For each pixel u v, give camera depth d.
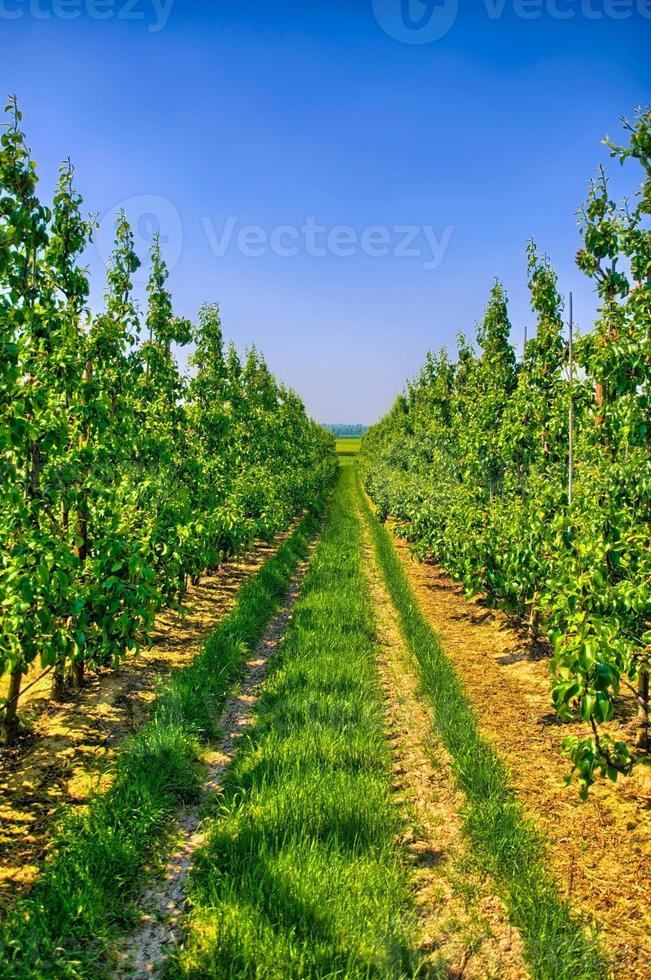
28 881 3.95
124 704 6.63
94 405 6.12
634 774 5.41
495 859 4.19
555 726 6.43
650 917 3.81
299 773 5.15
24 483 5.32
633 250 5.55
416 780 5.44
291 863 4.03
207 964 3.36
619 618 4.59
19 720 5.92
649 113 5.05
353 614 10.05
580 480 7.14
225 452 12.45
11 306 5.04
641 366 4.97
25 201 5.51
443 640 9.51
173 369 10.20
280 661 8.08
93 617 5.13
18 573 4.62
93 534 6.78
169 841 4.52
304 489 23.09
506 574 8.95
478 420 10.92
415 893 4.02
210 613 10.40
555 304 8.92
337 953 3.41
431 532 12.40
